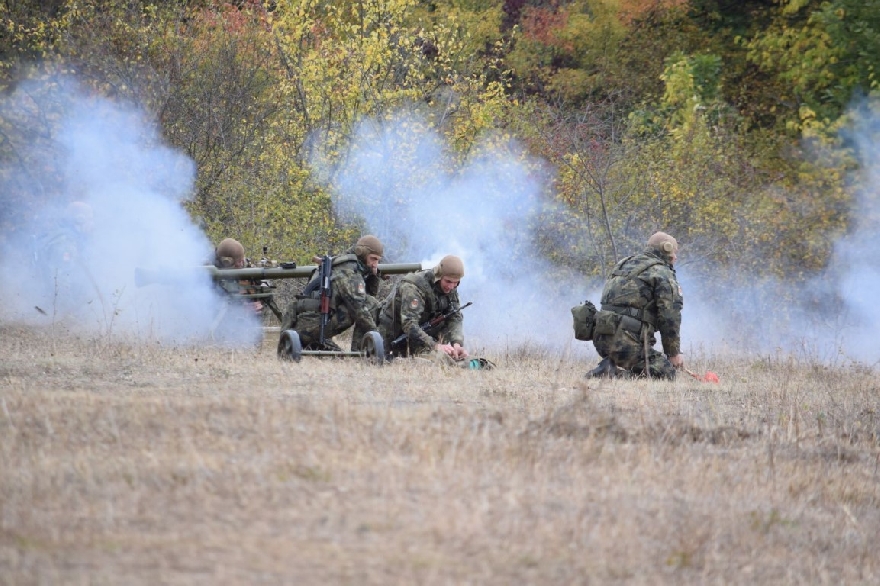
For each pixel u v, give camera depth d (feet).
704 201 241.55
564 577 66.39
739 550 77.20
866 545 82.33
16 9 246.68
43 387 108.58
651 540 74.59
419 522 71.10
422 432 90.68
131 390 107.96
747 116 346.74
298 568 63.00
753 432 109.81
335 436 88.28
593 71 373.61
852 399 134.10
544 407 107.65
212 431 88.69
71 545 63.87
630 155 246.68
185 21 253.44
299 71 238.48
